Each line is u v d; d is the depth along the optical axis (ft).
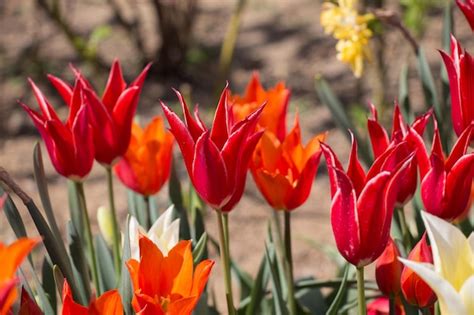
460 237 2.94
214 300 4.25
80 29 11.05
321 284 3.88
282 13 11.36
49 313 3.47
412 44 4.14
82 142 3.53
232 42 8.85
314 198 8.08
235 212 7.88
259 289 3.87
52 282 3.79
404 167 3.02
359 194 3.14
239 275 4.34
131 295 3.28
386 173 3.00
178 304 2.94
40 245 6.82
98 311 2.93
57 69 10.14
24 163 8.57
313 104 9.35
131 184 3.91
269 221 3.84
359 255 3.09
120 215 7.68
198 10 11.21
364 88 9.49
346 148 8.57
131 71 10.19
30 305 3.14
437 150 3.26
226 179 3.20
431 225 2.93
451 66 3.42
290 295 3.73
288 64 10.23
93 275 3.77
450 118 4.25
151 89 9.84
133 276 3.01
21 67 10.16
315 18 11.17
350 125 4.22
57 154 3.55
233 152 3.18
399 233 3.81
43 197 3.53
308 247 7.36
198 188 3.23
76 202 4.00
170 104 9.50
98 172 8.48
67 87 3.67
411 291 3.26
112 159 3.66
